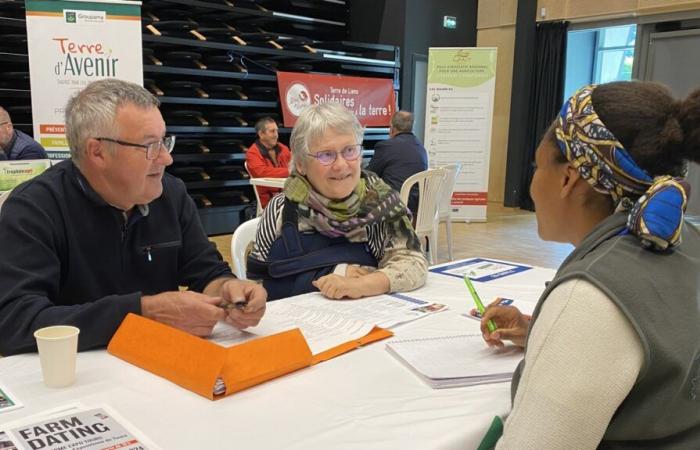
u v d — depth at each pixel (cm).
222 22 709
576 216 83
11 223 126
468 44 928
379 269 172
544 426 69
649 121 73
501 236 638
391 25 838
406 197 428
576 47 857
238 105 639
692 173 696
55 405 90
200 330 120
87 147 129
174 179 166
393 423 87
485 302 155
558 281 74
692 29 696
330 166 166
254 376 98
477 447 86
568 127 79
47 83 348
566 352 69
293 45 690
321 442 81
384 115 750
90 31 346
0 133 365
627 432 74
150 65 578
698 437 76
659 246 73
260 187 523
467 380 102
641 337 68
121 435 81
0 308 116
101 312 114
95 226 139
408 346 118
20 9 519
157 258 153
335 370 107
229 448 79
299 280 172
